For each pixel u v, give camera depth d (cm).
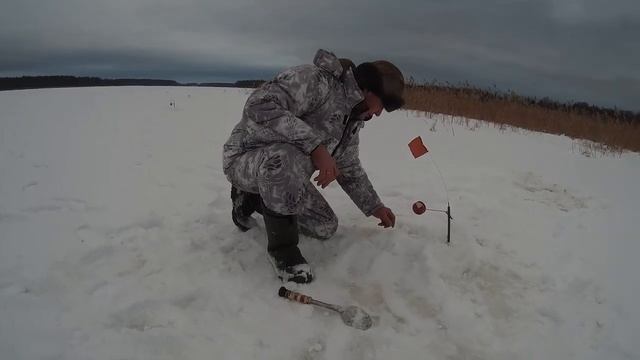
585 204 394
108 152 479
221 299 230
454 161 519
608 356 213
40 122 631
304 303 228
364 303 238
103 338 197
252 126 239
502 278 264
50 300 219
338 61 234
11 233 279
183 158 471
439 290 247
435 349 211
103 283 235
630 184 480
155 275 246
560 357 212
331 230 280
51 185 367
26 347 188
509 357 210
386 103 240
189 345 198
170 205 337
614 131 931
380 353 205
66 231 285
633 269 279
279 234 246
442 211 331
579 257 290
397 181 422
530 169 511
